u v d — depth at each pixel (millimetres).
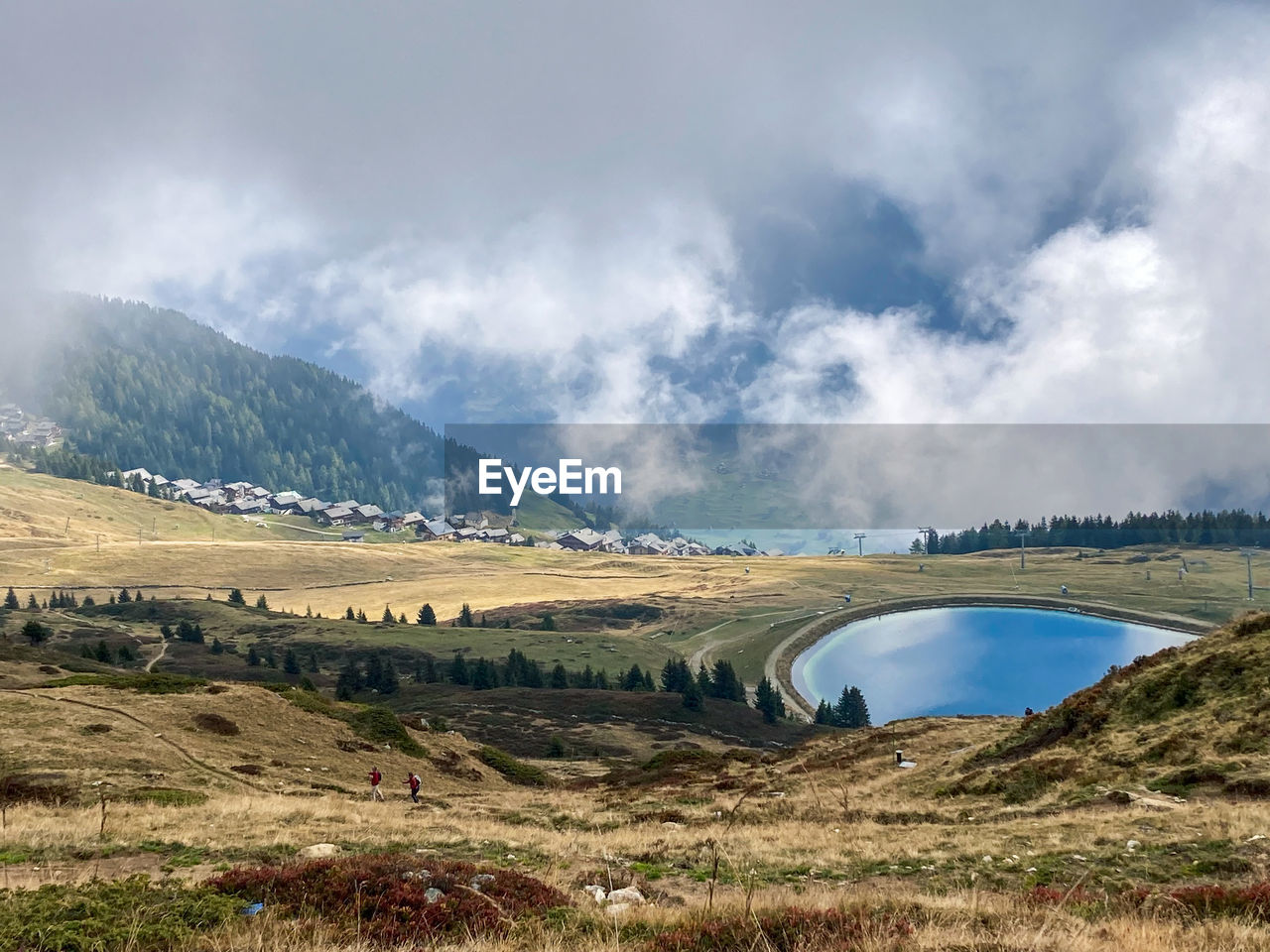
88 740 55000
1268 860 20750
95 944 13062
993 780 41719
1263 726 35594
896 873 23031
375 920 15062
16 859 22453
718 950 13648
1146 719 43219
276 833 28188
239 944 13305
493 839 29125
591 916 16109
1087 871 21656
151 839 25672
